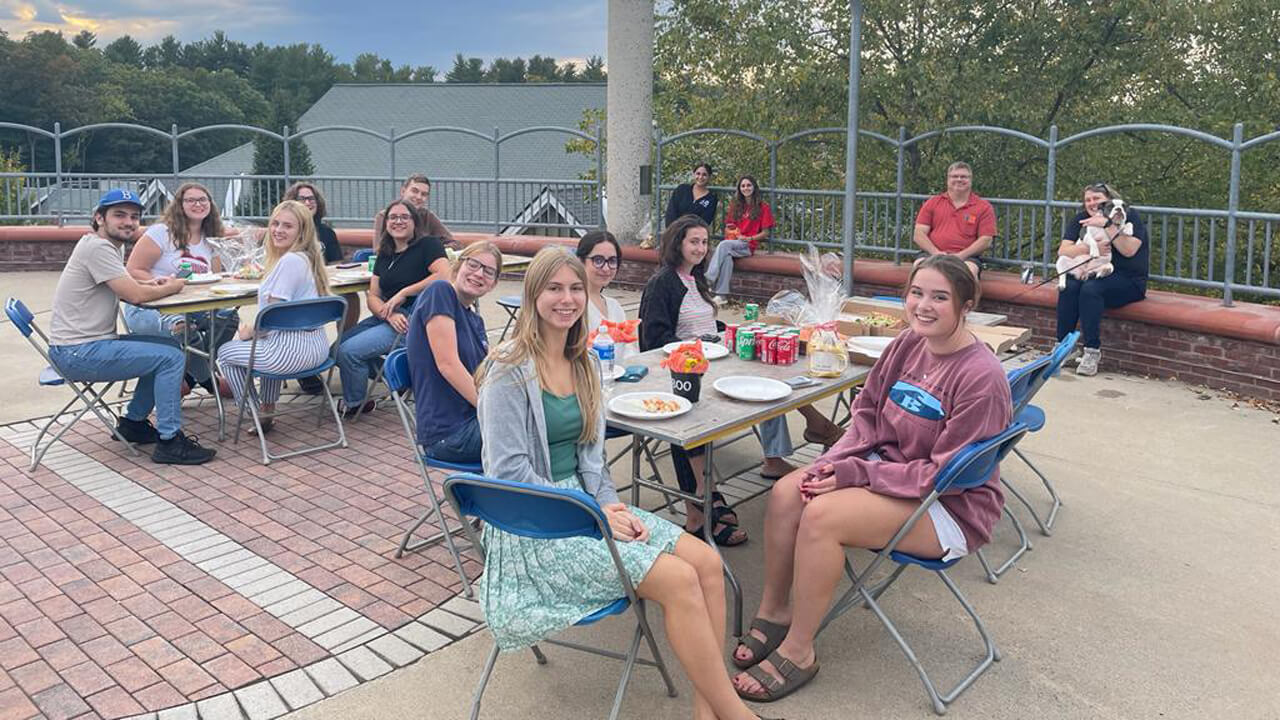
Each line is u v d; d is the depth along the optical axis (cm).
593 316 487
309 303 577
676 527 321
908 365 364
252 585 413
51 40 7088
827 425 560
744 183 1082
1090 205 779
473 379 405
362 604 397
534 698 334
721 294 1088
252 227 805
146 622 382
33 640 368
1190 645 371
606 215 1195
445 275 659
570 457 339
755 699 332
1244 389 716
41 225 1266
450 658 358
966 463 316
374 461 568
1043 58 1548
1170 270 965
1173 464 571
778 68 1522
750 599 409
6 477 538
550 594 307
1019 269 938
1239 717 324
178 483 530
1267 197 1521
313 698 332
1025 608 400
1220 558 447
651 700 333
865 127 1562
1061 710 329
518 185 1295
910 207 1023
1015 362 524
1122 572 433
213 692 335
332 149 4631
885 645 371
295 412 666
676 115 1812
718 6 1599
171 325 678
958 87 1471
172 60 14362
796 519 352
